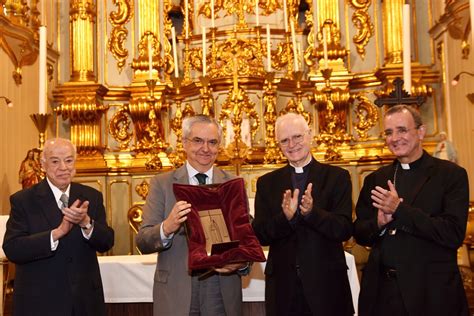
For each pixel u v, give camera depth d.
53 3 6.32
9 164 5.29
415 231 2.67
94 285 3.03
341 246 2.98
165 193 3.01
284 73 6.17
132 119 6.27
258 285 3.49
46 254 2.85
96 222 3.02
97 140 6.09
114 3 6.46
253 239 2.76
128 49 6.42
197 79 6.18
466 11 4.87
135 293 3.58
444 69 5.68
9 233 2.96
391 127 2.90
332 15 6.25
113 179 5.97
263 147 5.79
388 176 3.00
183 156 5.55
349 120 6.13
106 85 6.32
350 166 5.82
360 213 3.06
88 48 6.24
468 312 2.73
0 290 3.99
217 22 6.29
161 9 6.46
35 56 5.82
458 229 2.67
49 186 3.10
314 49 6.22
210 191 2.85
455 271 2.73
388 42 6.02
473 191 5.10
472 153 5.10
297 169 3.08
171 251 2.90
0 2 5.25
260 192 3.12
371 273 2.85
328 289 2.83
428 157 2.95
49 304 2.90
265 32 6.17
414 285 2.69
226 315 2.82
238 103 4.99
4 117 5.21
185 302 2.80
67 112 6.00
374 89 6.09
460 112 5.35
